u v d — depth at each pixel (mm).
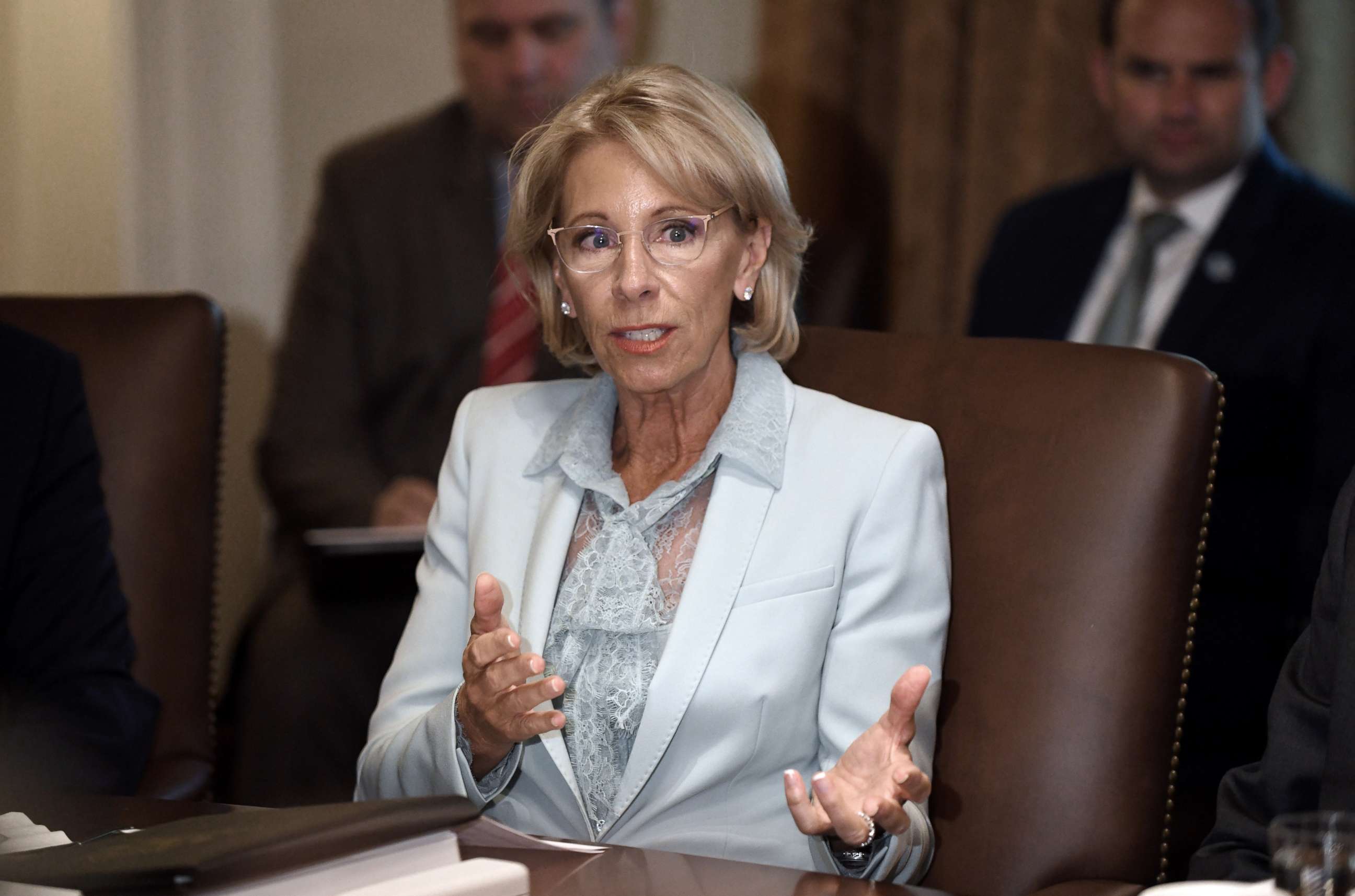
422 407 5797
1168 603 2459
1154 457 2480
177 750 3232
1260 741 4523
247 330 5887
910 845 2246
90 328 3404
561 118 2656
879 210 5855
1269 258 5078
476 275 5715
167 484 3328
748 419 2646
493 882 1708
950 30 5711
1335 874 1523
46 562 2979
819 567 2521
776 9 5820
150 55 5641
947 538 2600
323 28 5766
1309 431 4906
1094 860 2383
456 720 2459
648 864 1995
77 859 1684
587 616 2572
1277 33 5102
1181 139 5191
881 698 2465
